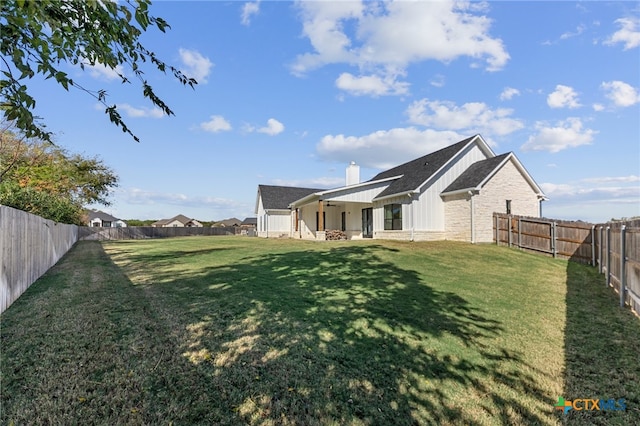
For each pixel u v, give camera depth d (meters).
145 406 2.65
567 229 11.45
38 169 20.92
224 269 8.99
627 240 5.92
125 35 2.61
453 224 16.56
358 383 3.18
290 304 5.54
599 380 3.37
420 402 2.93
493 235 15.27
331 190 19.61
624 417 2.78
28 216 6.73
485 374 3.45
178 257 12.19
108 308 5.18
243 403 2.78
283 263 9.92
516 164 16.09
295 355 3.68
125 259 11.89
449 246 13.87
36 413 2.49
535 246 12.79
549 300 6.27
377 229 20.12
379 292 6.49
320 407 2.79
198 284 7.02
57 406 2.59
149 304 5.42
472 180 15.84
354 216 23.78
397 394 3.03
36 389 2.81
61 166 23.50
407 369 3.49
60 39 2.19
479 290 6.88
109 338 3.93
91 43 2.43
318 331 4.39
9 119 2.25
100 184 28.41
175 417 2.54
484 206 15.34
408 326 4.69
